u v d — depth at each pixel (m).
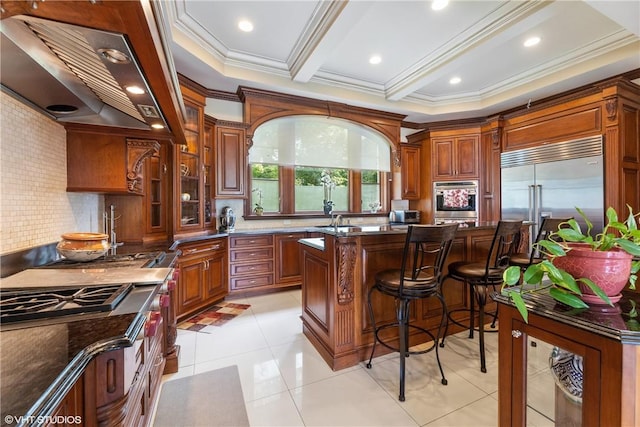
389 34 2.89
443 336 2.45
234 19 2.64
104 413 0.78
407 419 1.62
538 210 3.79
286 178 4.62
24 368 0.59
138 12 0.75
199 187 3.35
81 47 0.97
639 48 2.82
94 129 1.90
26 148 1.50
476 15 2.61
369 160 4.89
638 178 3.24
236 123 3.73
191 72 3.20
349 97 4.10
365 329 2.25
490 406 1.72
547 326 0.86
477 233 2.74
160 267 1.57
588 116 3.34
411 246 2.40
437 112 4.66
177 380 1.99
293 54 3.28
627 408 0.69
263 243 3.91
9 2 0.70
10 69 1.17
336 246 2.10
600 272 0.81
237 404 1.75
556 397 0.88
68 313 0.89
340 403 1.75
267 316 3.16
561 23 2.71
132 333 0.79
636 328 0.70
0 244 1.32
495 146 4.43
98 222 2.41
